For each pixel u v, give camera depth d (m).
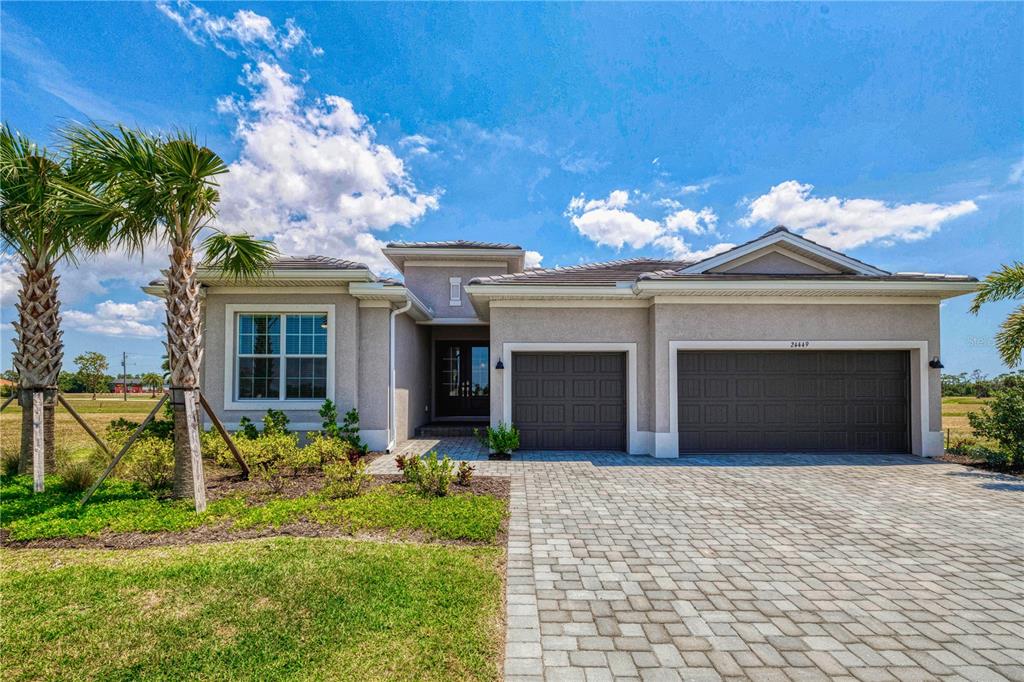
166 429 9.91
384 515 6.39
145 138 6.53
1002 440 10.28
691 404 11.66
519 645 3.56
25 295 8.35
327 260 12.21
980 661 3.44
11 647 3.42
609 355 12.15
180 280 6.95
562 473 9.52
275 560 4.88
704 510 7.07
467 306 17.70
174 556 5.04
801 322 11.45
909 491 8.21
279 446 9.29
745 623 3.93
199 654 3.35
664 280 10.95
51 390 8.59
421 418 16.12
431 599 4.13
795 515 6.85
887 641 3.68
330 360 11.73
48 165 7.79
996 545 5.72
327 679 3.10
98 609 3.95
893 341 11.41
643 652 3.49
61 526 5.81
